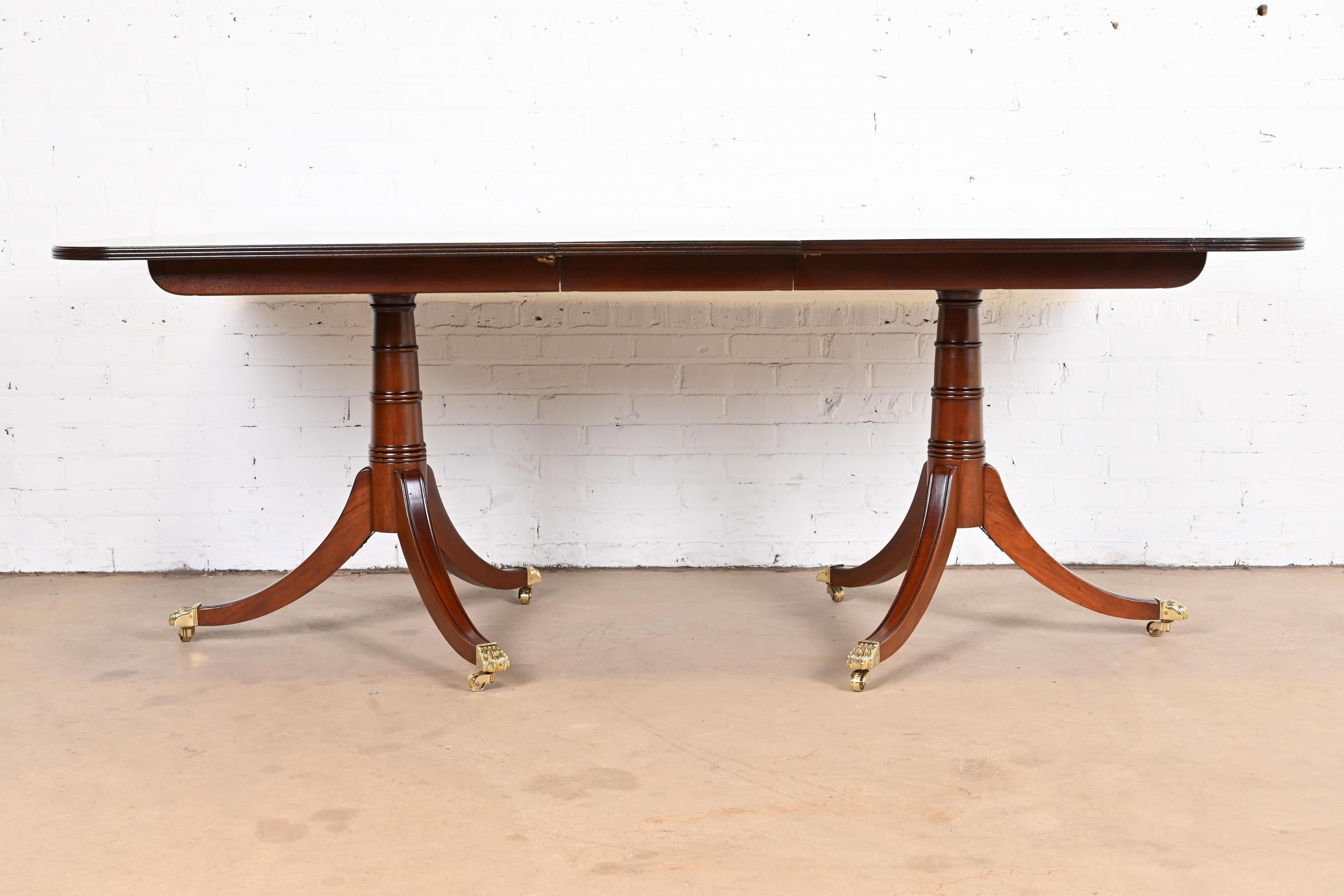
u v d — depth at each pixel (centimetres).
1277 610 266
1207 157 291
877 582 266
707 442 302
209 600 279
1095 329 297
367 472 237
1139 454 301
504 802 169
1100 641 245
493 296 296
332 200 292
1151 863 151
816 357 299
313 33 287
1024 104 290
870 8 287
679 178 292
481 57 288
